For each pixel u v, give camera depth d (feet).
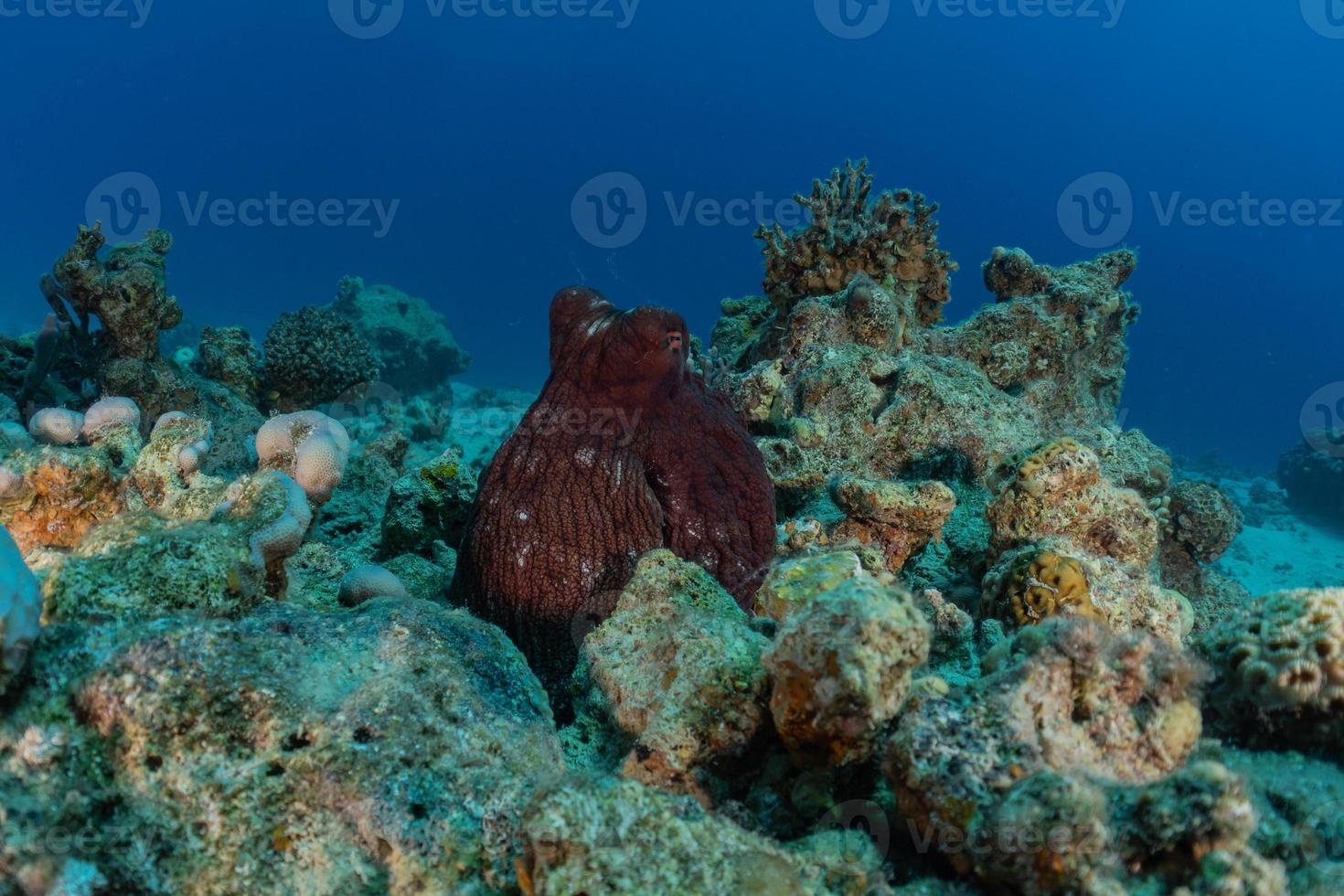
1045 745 7.02
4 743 6.59
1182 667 7.74
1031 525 14.61
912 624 6.86
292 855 6.65
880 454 20.51
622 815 6.17
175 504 12.69
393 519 17.66
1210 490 21.07
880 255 25.98
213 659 7.16
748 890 5.98
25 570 6.91
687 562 11.00
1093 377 29.27
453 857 6.58
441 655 8.27
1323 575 44.83
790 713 7.21
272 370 35.91
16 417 23.61
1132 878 6.28
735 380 24.43
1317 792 7.64
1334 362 255.09
